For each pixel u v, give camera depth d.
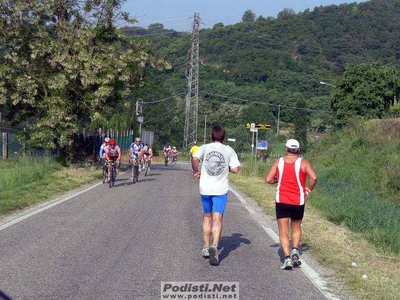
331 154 28.00
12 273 7.59
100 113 26.34
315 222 12.62
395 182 19.08
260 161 29.66
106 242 9.70
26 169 20.06
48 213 12.93
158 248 9.32
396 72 39.88
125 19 27.50
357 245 10.55
